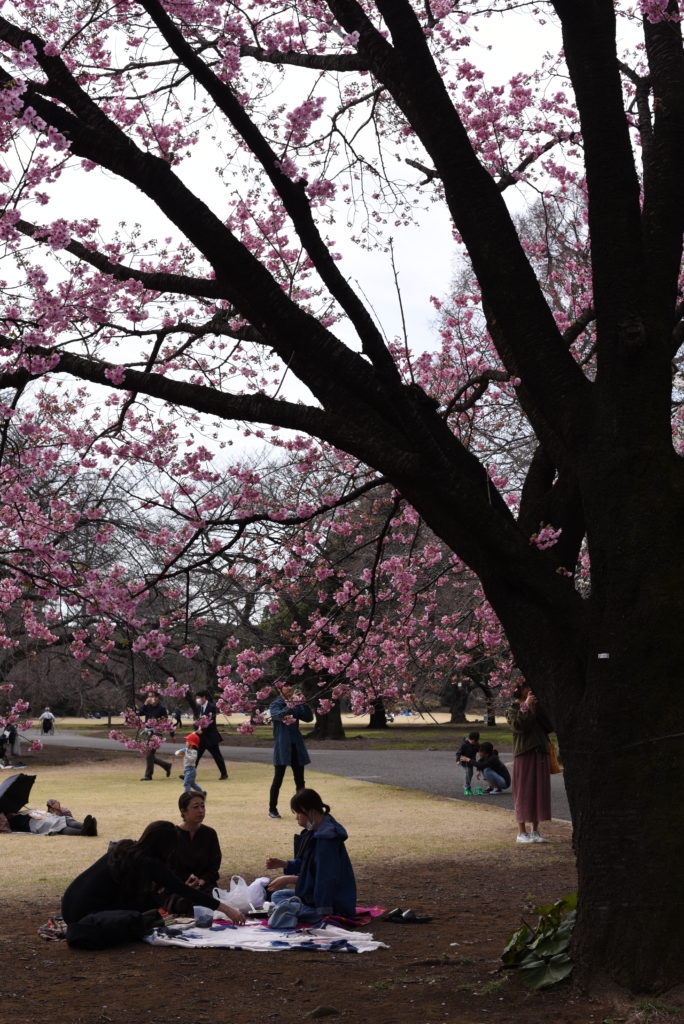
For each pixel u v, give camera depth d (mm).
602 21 5891
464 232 6375
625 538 5621
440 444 6496
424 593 11688
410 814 14227
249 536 9031
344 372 6109
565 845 11305
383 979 5738
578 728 5535
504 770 17000
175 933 6938
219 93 5789
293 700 9789
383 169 8727
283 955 6488
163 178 5684
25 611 10359
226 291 6879
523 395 6996
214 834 8102
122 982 5785
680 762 5207
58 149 5617
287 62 8023
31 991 5574
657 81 6664
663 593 5445
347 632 11023
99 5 7395
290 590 10578
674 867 5055
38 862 10430
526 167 10164
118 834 12500
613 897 5148
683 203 6258
